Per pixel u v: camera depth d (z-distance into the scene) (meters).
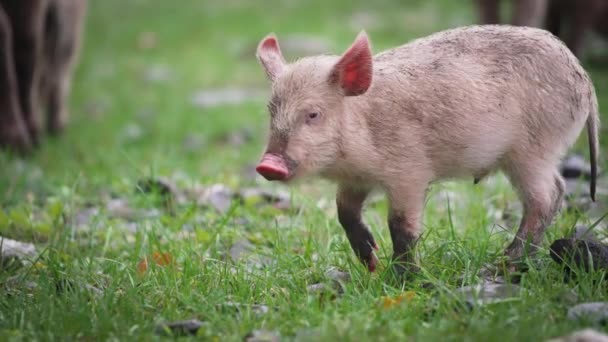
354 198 18.89
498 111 18.41
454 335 14.65
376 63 18.67
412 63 18.56
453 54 18.72
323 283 18.05
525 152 18.80
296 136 17.31
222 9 72.94
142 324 16.30
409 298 16.48
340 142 17.64
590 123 19.81
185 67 57.62
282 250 20.66
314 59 18.25
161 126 43.59
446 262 18.64
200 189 28.34
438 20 64.50
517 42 18.95
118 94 51.97
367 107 17.88
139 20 70.12
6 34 34.56
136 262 20.20
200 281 18.58
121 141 40.62
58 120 42.00
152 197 26.42
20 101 37.19
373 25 64.00
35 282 19.70
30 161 34.75
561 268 17.48
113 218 25.66
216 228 22.92
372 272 18.81
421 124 18.11
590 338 13.55
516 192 19.34
